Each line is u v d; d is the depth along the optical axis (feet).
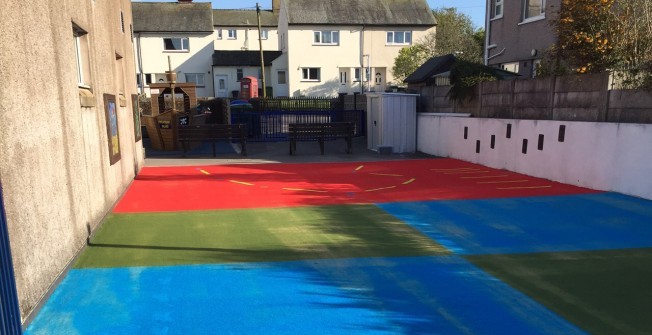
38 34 13.80
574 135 31.24
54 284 14.37
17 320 10.43
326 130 50.80
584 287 14.94
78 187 17.60
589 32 31.83
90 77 20.90
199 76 128.67
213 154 49.44
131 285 14.87
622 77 28.78
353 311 13.21
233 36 167.94
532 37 49.16
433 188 31.37
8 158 11.44
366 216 23.89
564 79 32.37
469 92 43.55
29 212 12.60
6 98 11.47
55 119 15.06
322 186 32.37
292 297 14.08
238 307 13.39
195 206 25.99
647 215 23.49
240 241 19.54
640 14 30.25
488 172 37.81
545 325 12.46
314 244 19.20
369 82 119.96
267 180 34.86
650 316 12.99
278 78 122.42
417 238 20.12
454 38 111.55
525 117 36.47
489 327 12.35
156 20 126.21
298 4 118.42
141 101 77.30
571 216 23.62
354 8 120.16
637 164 26.84
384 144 51.24
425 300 13.97
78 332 11.96
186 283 15.06
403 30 119.85
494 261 17.30
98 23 22.61
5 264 9.86
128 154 31.83
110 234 20.39
